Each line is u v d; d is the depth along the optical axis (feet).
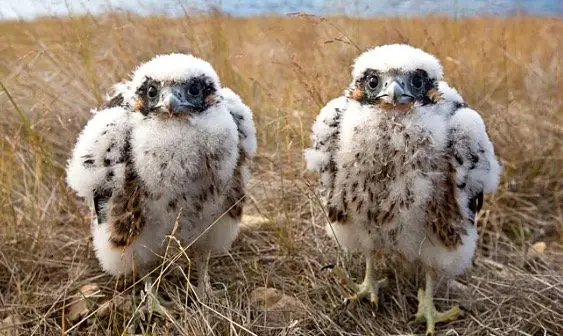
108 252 2.48
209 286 2.56
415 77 2.43
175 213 2.42
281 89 3.61
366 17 4.01
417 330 2.59
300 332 2.46
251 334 2.38
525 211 3.23
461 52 3.84
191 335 2.33
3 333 2.45
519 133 3.49
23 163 3.06
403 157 2.36
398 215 2.41
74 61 3.56
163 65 2.42
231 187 2.50
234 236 2.63
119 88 2.66
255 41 4.26
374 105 2.41
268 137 3.44
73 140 3.34
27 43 3.79
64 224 3.00
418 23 4.01
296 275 2.77
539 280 2.71
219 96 2.45
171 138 2.34
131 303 2.55
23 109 3.38
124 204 2.40
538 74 3.91
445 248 2.46
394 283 2.77
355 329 2.57
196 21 3.77
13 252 2.77
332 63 3.63
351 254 2.85
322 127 2.53
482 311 2.64
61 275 2.78
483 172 2.49
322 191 2.65
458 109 2.50
